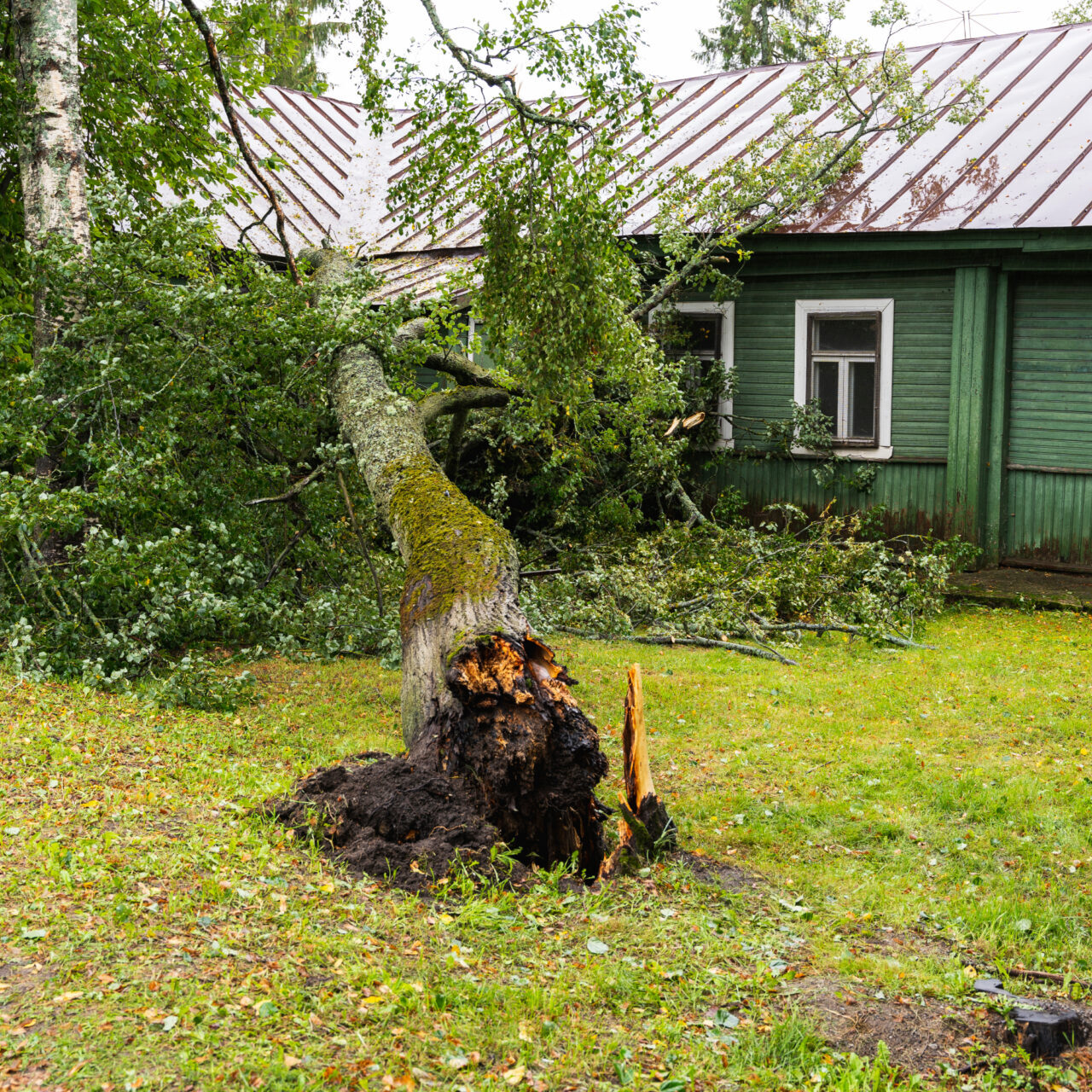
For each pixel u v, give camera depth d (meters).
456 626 5.51
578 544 12.33
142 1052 2.95
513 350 10.69
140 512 8.50
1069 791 6.22
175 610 7.95
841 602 11.27
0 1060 2.86
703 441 14.82
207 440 9.17
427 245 15.84
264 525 9.67
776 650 10.10
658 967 3.89
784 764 6.78
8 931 3.53
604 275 9.91
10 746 5.64
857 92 15.96
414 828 4.77
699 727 7.63
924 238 12.89
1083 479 12.76
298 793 5.02
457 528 6.52
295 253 15.05
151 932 3.60
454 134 10.14
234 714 7.36
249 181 16.53
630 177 15.88
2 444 8.06
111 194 8.91
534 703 5.03
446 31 9.65
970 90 13.80
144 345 8.46
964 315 12.99
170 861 4.23
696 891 4.73
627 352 10.95
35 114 9.07
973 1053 3.57
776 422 14.26
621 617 10.63
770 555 11.55
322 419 9.86
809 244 13.60
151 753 5.96
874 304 13.73
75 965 3.33
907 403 13.64
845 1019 3.68
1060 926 4.60
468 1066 3.13
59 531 8.00
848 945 4.34
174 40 11.91
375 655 9.49
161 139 12.23
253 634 9.49
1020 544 13.24
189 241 8.76
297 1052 3.03
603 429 13.16
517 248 9.91
